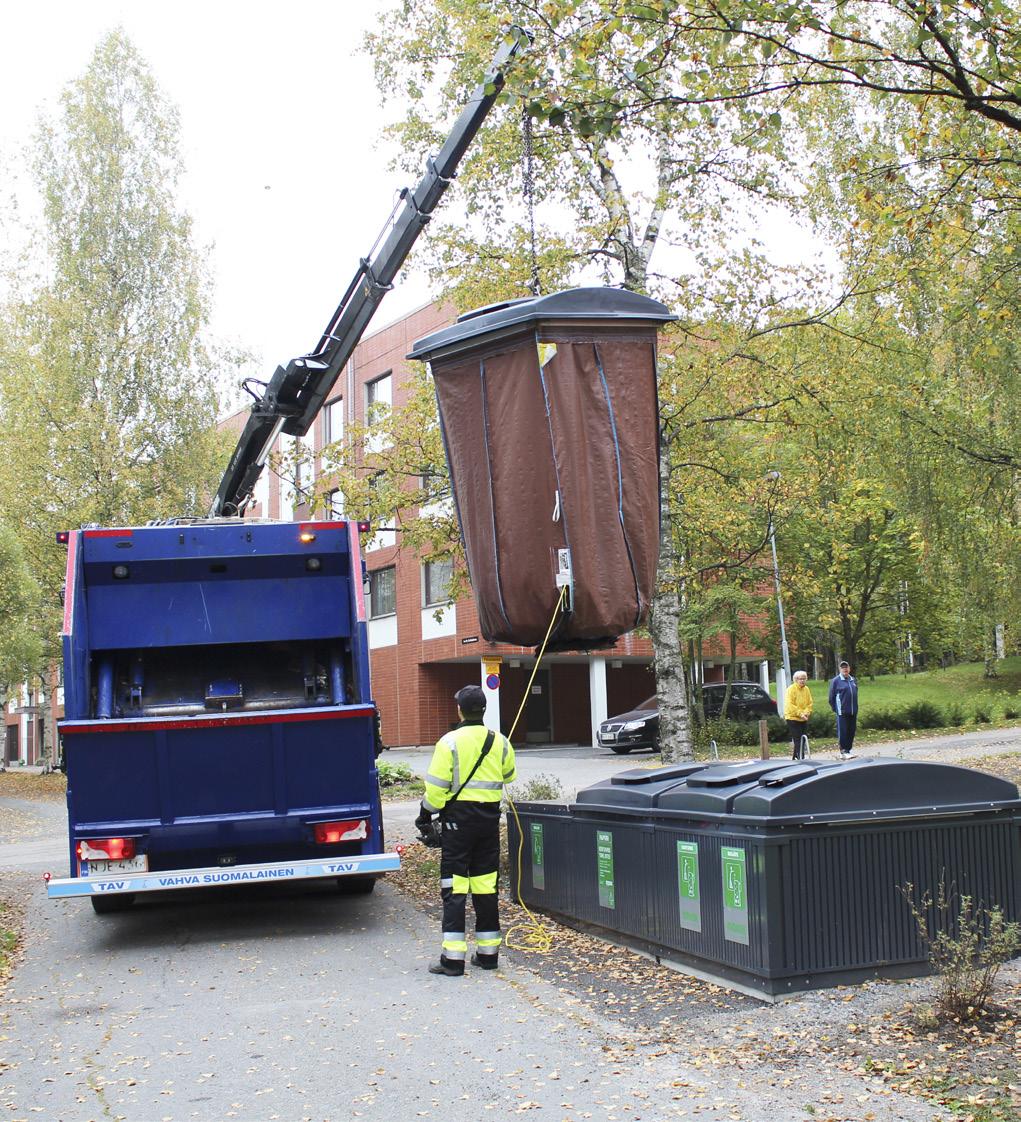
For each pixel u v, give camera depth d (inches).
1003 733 1072.2
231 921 393.4
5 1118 200.5
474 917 366.9
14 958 347.6
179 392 1327.5
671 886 282.4
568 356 285.9
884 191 445.1
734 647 1222.9
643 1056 216.8
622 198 506.3
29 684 1605.6
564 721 1628.9
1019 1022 217.8
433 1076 211.9
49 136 1334.9
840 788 254.4
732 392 529.3
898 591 1509.6
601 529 283.0
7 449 1243.2
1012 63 341.1
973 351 550.3
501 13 401.4
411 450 590.9
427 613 1487.5
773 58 361.4
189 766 349.1
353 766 359.9
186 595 399.2
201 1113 198.7
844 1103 185.5
